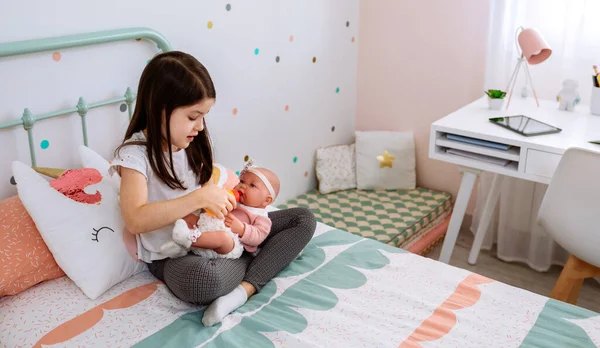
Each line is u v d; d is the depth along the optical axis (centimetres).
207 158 164
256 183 169
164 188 155
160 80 139
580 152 168
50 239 147
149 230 147
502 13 237
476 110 228
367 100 302
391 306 148
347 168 290
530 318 144
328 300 149
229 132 236
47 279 153
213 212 150
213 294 145
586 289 234
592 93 217
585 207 173
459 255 262
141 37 187
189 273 145
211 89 145
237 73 232
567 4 225
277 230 175
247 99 240
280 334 135
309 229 170
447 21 263
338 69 287
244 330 138
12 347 133
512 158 196
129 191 146
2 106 161
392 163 286
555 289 192
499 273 247
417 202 275
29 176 151
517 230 251
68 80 174
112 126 191
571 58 231
